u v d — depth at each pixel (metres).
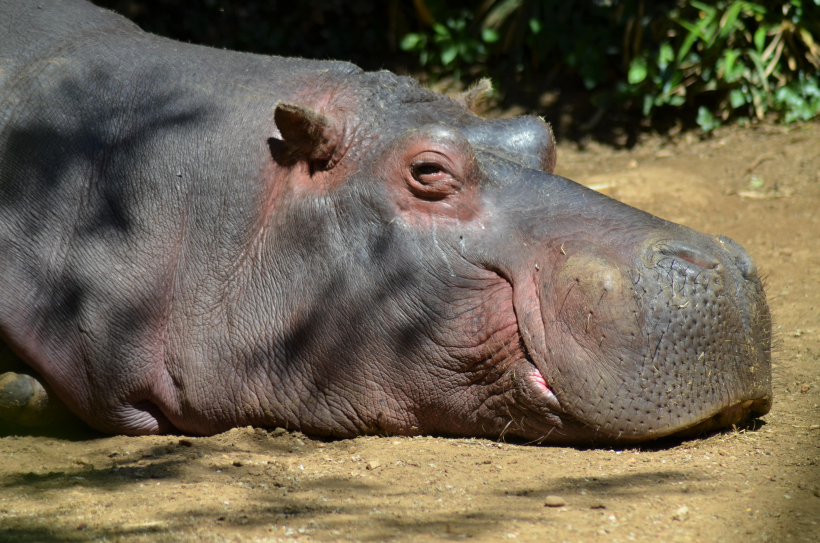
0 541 8.66
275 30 35.22
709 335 11.16
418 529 8.93
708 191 26.97
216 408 13.16
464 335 12.02
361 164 12.70
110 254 13.20
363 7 36.12
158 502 9.89
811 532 8.59
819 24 30.45
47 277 13.32
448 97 14.14
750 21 31.20
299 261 12.77
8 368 13.83
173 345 13.22
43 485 10.58
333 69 13.94
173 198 13.25
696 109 31.86
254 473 11.09
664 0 32.53
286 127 12.80
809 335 17.16
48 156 13.51
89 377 13.30
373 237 12.42
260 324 12.89
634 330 11.09
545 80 33.91
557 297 11.50
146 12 34.25
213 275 13.09
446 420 12.41
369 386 12.45
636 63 31.05
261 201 13.11
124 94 13.79
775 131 30.09
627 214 11.98
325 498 9.99
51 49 14.23
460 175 12.14
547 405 11.52
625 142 31.19
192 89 13.79
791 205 25.36
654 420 11.10
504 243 12.02
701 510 9.24
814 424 12.44
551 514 9.25
